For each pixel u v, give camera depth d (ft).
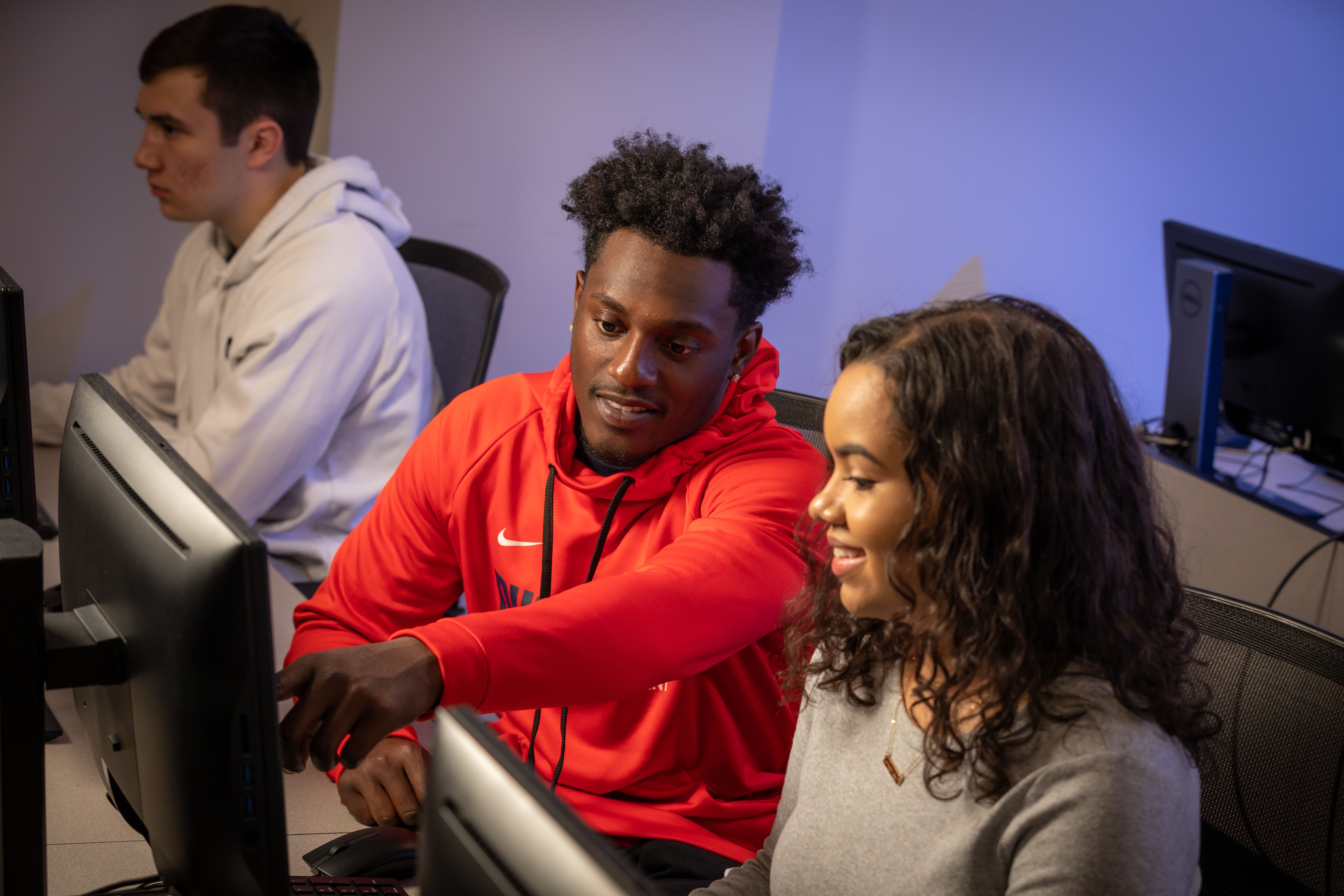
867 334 2.54
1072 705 2.39
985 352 2.36
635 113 9.87
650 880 3.46
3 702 2.54
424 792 3.74
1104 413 2.45
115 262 9.78
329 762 2.89
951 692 2.47
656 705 3.75
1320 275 7.46
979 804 2.48
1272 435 8.75
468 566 4.25
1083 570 2.39
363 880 3.29
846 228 11.29
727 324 3.60
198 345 7.14
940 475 2.35
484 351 7.14
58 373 9.76
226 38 6.56
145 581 2.51
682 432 3.79
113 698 2.80
